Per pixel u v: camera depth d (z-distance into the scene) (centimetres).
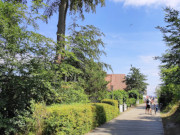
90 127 937
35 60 812
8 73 731
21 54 795
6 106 743
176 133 828
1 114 693
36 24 857
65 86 1084
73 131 716
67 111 674
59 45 1048
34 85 798
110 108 1437
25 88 779
